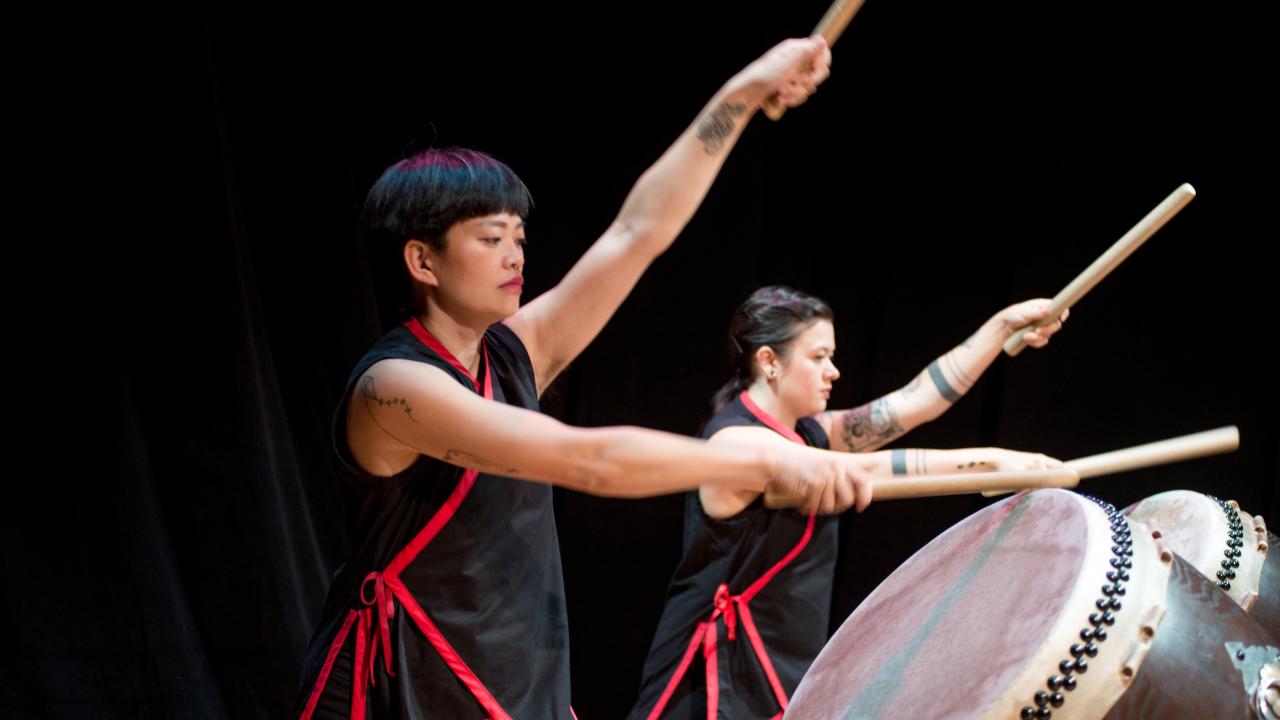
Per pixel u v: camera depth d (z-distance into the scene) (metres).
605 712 5.89
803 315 4.50
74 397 4.73
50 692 4.64
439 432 2.58
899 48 6.25
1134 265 6.18
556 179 5.66
